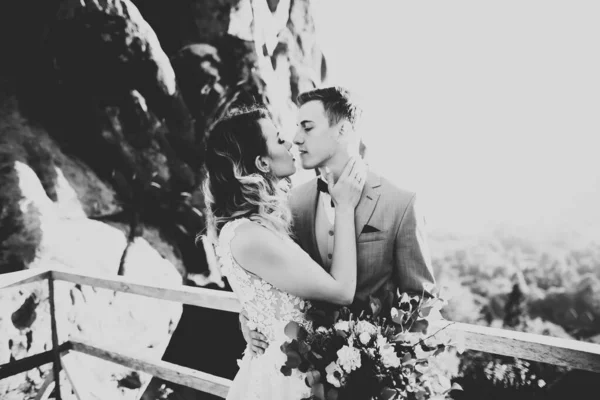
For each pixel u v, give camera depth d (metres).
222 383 2.24
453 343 1.41
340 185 1.53
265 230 1.52
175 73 6.95
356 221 1.63
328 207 1.73
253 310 1.60
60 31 5.83
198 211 6.64
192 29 7.07
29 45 5.81
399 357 1.36
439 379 1.35
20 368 2.77
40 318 4.41
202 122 6.92
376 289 1.62
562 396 8.65
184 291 2.24
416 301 1.50
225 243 1.59
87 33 5.91
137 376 5.14
